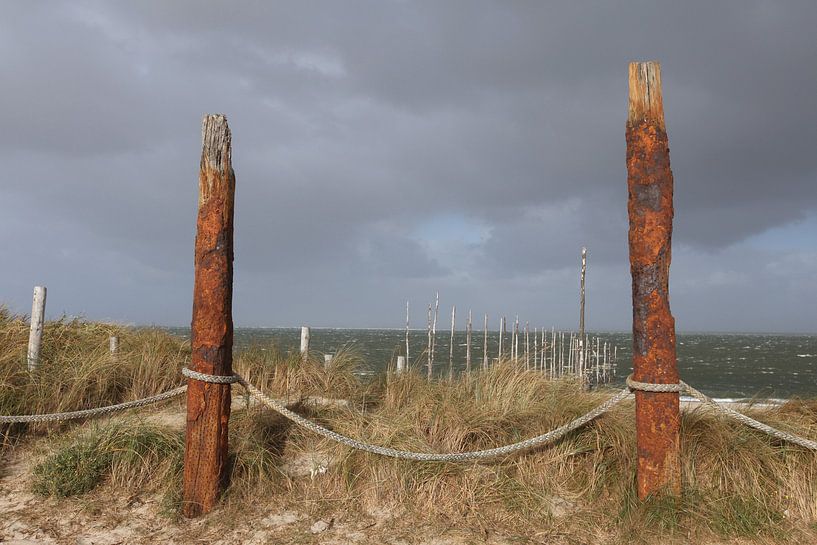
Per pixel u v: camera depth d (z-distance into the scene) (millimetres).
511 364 7051
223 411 4855
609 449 5270
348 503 4918
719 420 5395
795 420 5855
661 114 4652
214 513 4715
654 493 4492
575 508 4809
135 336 9719
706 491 4664
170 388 8125
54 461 5320
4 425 6348
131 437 5516
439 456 5027
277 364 8867
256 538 4391
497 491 4957
